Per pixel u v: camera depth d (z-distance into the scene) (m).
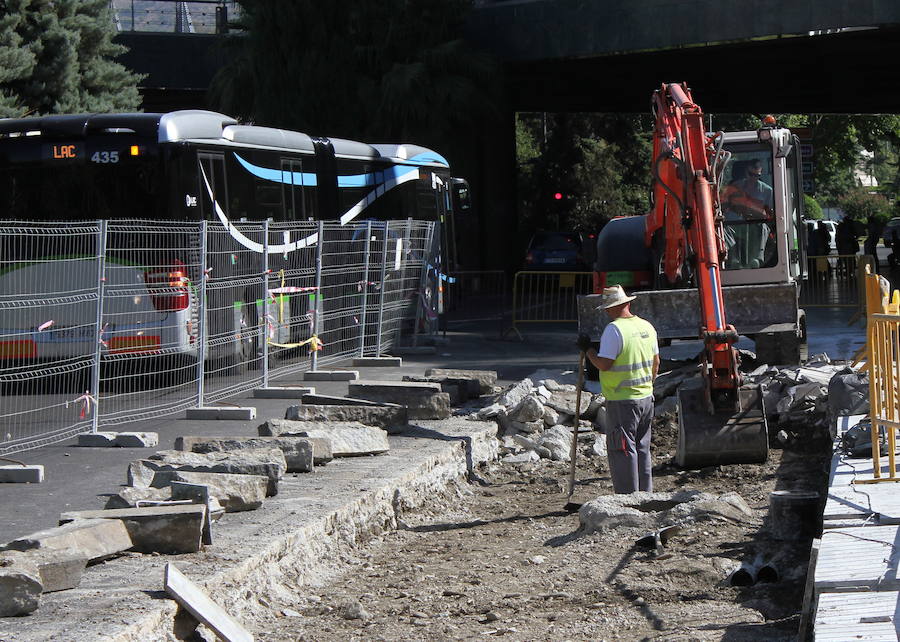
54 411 12.89
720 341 10.28
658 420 12.79
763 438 10.62
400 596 7.13
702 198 10.57
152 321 13.77
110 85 29.25
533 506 9.92
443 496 10.22
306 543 7.56
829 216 123.81
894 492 7.10
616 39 31.30
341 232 18.36
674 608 6.51
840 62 35.44
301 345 16.25
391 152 22.11
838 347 18.92
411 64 31.02
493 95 32.66
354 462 10.02
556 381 14.97
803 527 7.77
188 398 13.35
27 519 7.94
